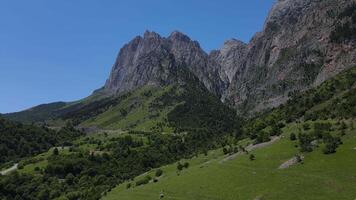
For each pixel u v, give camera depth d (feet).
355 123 640.99
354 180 463.42
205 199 526.57
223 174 599.57
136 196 623.36
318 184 472.85
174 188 609.01
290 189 476.95
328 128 645.51
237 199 493.77
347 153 538.47
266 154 629.92
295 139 655.35
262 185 513.04
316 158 552.82
